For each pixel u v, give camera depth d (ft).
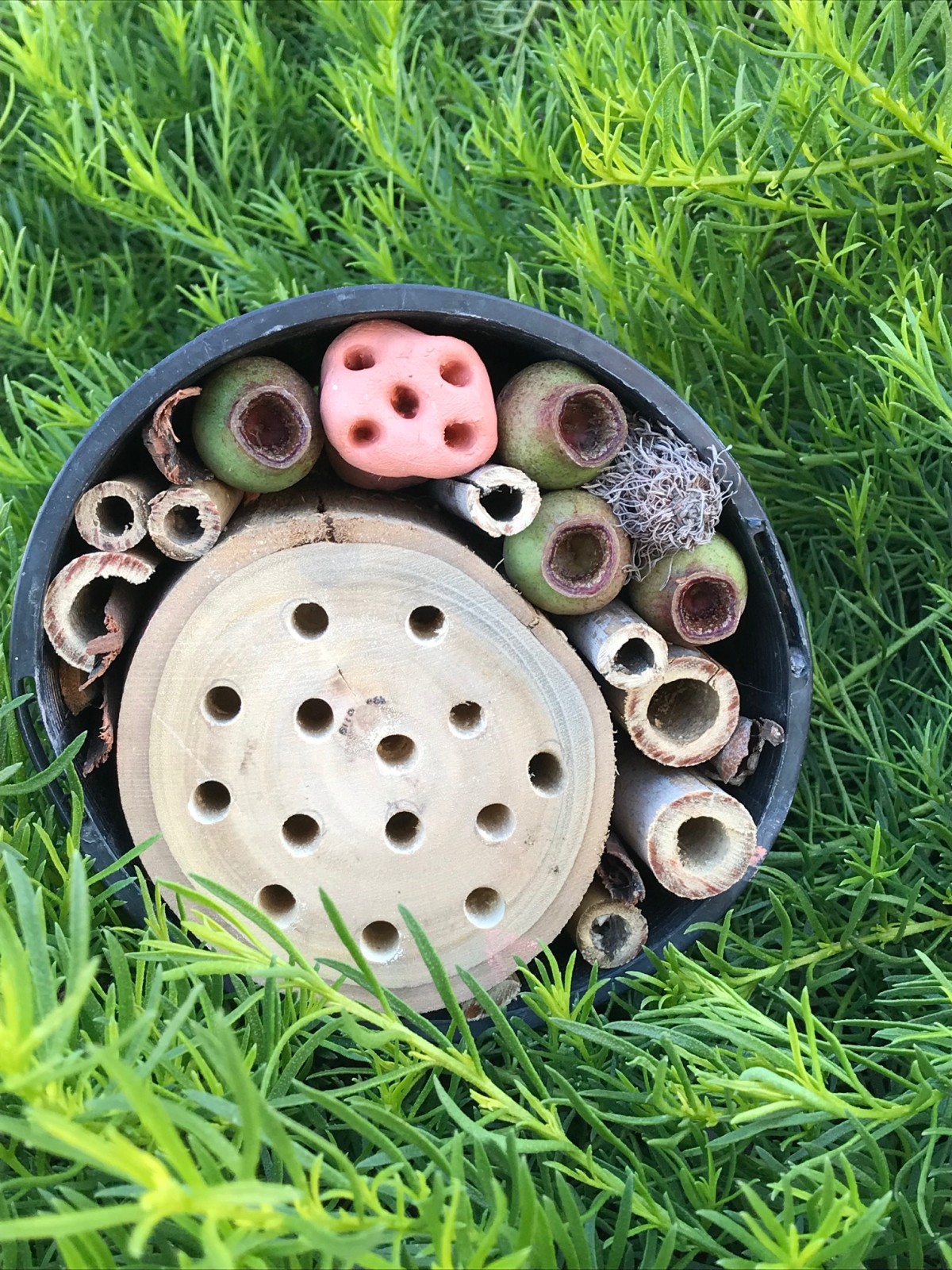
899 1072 0.89
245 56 1.27
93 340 1.28
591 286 1.08
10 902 0.77
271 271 1.20
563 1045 0.84
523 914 0.86
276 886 0.83
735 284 1.06
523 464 0.80
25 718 0.79
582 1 1.15
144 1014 0.47
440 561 0.80
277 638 0.80
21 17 1.15
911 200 1.10
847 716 1.06
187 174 1.17
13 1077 0.46
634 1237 0.80
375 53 1.21
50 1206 0.71
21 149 1.36
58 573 0.78
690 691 0.88
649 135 1.02
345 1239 0.47
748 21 1.20
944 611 1.01
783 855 0.95
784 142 1.00
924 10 1.09
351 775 0.82
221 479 0.79
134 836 0.82
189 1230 0.50
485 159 1.28
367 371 0.77
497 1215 0.52
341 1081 0.89
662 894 0.92
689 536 0.81
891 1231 0.73
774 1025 0.73
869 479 0.97
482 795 0.83
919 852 0.96
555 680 0.83
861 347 1.07
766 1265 0.56
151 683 0.79
